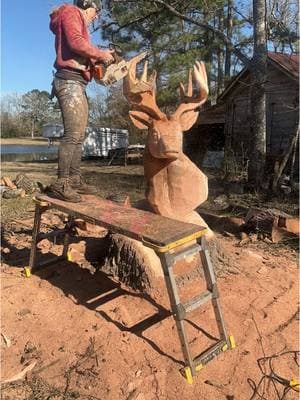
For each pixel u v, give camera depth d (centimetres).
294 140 1077
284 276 470
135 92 392
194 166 439
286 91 1464
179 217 442
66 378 309
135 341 344
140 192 1112
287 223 605
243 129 1644
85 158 2669
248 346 340
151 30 1529
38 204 454
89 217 374
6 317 385
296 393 294
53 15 423
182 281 420
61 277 456
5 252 541
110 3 1455
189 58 1609
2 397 291
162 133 400
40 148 4259
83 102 432
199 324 364
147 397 290
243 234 615
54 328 367
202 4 1388
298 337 354
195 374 307
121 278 437
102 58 407
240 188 1142
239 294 416
